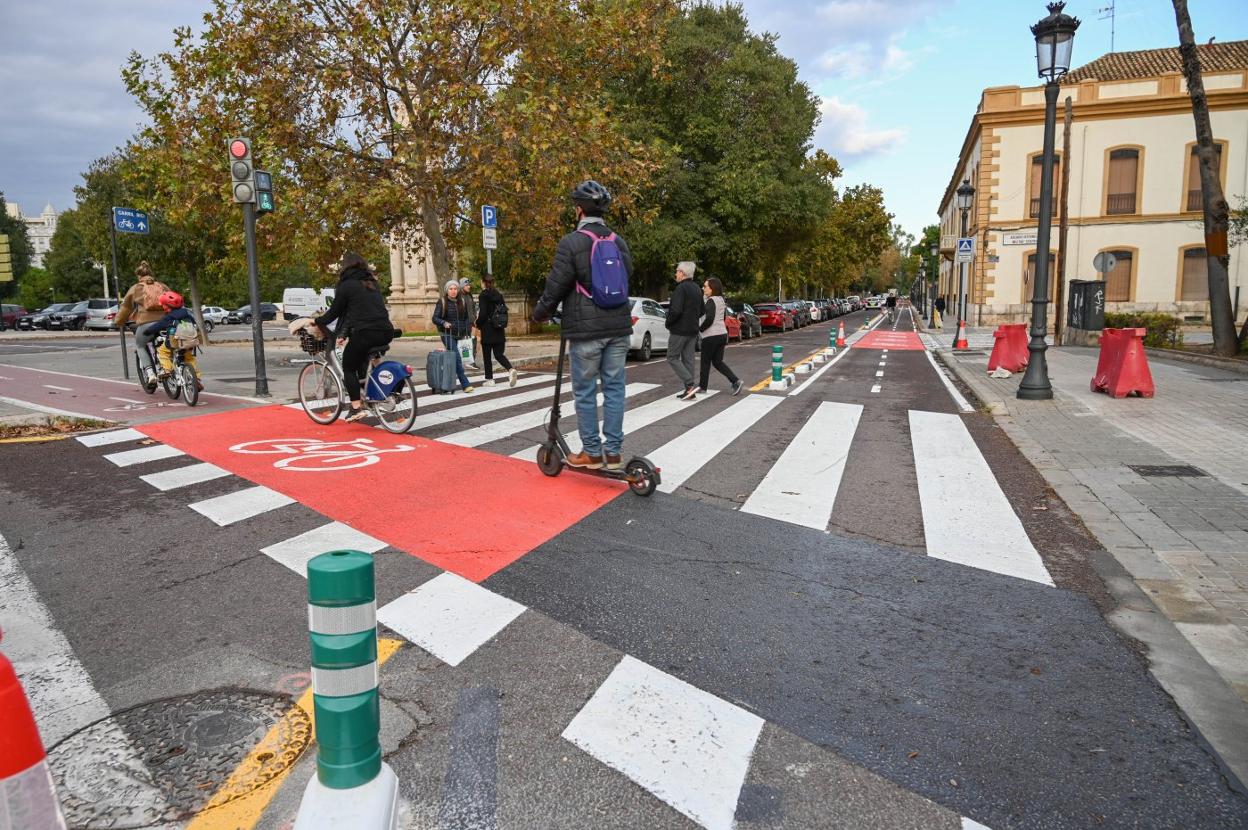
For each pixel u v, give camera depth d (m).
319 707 1.89
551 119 14.20
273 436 8.22
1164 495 5.71
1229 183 33.84
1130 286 35.44
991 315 37.41
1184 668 3.23
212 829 2.25
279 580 4.18
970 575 4.27
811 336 32.84
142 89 14.37
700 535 4.93
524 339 26.89
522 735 2.74
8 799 1.50
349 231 15.41
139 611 3.80
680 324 10.86
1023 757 2.63
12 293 73.38
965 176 47.22
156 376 10.94
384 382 8.17
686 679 3.14
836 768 2.57
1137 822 2.30
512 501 5.69
